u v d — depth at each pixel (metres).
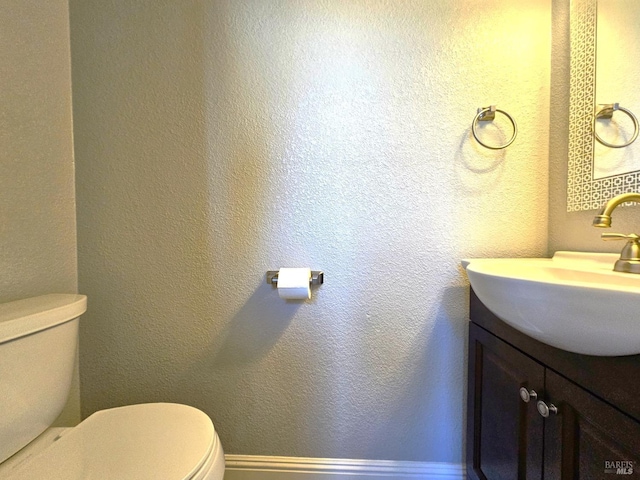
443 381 1.05
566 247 0.95
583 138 0.89
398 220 1.03
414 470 1.05
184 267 1.06
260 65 1.02
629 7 0.77
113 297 1.07
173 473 0.59
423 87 1.01
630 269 0.67
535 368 0.67
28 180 0.91
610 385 0.50
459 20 1.00
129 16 1.02
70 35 1.03
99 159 1.05
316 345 1.06
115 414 0.80
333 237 1.04
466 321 1.04
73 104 1.04
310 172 1.03
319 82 1.02
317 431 1.07
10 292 0.86
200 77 1.03
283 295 0.96
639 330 0.43
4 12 0.84
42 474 0.60
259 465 1.08
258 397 1.08
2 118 0.84
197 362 1.08
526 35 1.00
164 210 1.06
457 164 1.02
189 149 1.04
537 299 0.53
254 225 1.05
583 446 0.55
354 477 1.06
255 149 1.04
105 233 1.06
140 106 1.04
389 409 1.06
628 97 0.77
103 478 0.59
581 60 0.90
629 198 0.66
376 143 1.02
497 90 1.01
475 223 1.03
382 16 1.00
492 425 0.86
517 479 0.74
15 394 0.67
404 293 1.04
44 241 0.96
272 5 1.01
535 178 1.02
